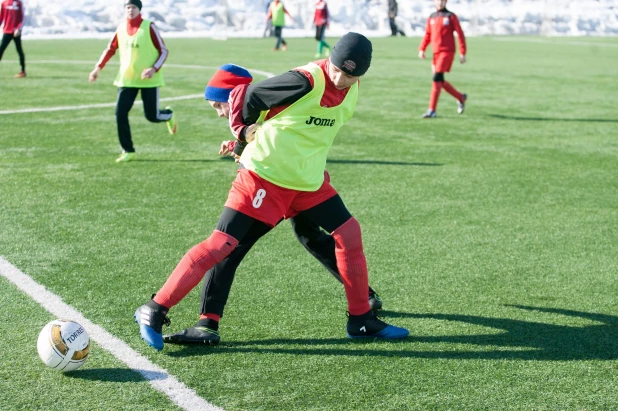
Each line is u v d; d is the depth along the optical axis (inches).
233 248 143.8
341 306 170.2
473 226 234.1
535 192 278.5
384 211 248.4
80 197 257.1
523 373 139.3
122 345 147.6
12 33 607.8
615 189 285.7
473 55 986.1
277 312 166.1
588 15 1877.5
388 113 466.9
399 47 1104.2
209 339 148.0
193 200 256.4
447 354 146.9
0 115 426.0
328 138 143.4
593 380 136.9
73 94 519.8
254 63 781.9
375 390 131.7
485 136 394.0
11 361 139.5
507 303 173.6
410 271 193.3
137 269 190.2
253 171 141.7
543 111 488.1
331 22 1644.9
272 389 131.4
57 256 198.2
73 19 1373.0
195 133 384.8
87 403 125.2
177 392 129.5
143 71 307.7
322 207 147.9
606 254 210.5
